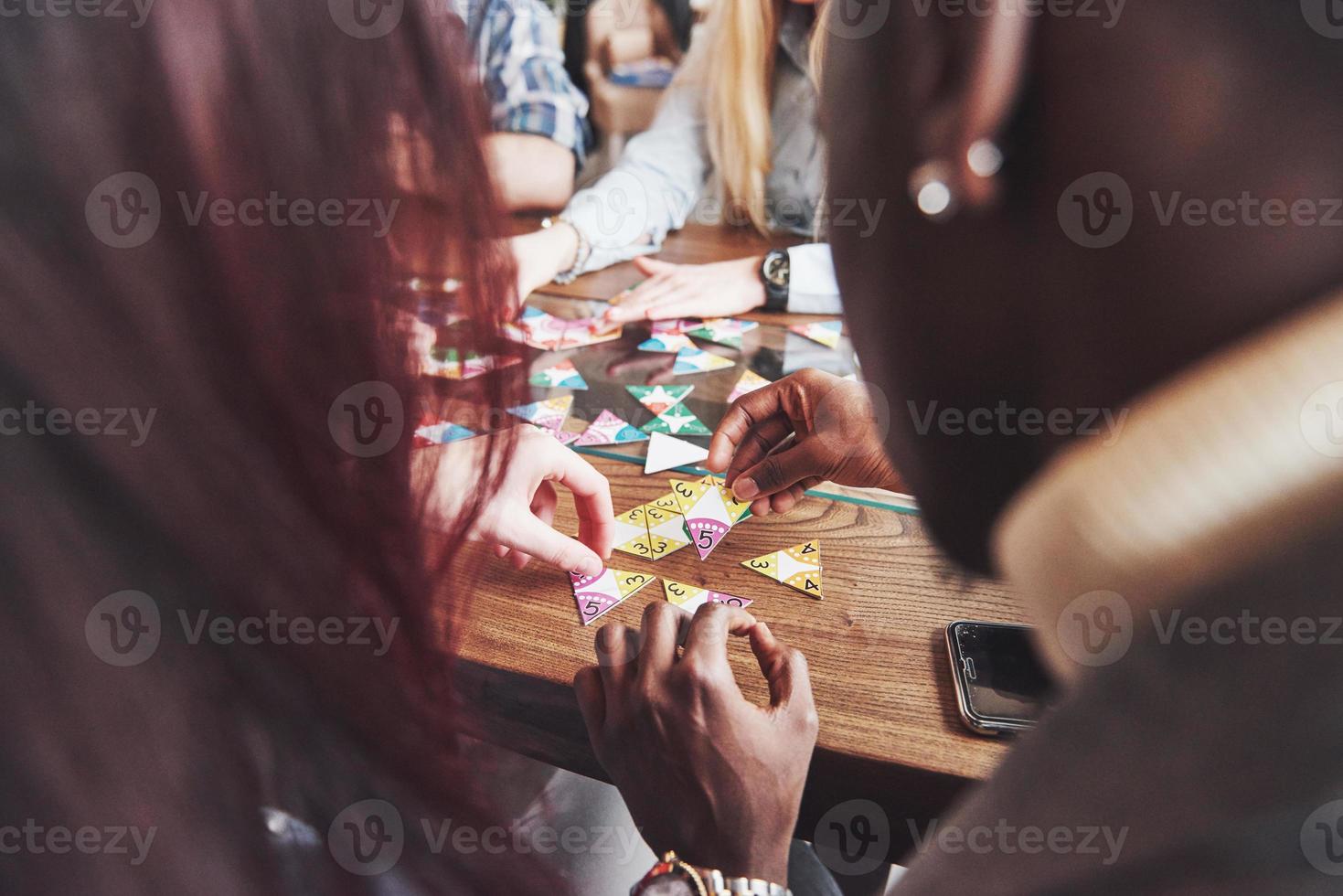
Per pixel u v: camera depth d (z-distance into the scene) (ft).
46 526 0.82
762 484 2.57
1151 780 0.81
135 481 0.84
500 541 2.21
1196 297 0.79
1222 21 0.68
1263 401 0.78
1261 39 0.67
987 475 1.11
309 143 0.83
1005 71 0.76
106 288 0.79
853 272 1.06
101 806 0.84
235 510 0.89
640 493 2.68
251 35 0.78
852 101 0.93
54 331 0.78
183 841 0.88
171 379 0.82
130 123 0.76
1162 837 0.78
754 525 2.53
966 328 0.98
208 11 0.75
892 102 0.88
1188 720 0.79
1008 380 1.00
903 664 2.02
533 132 5.55
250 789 0.95
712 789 1.60
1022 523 1.09
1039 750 0.94
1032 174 0.84
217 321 0.83
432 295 1.11
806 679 1.78
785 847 1.60
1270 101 0.69
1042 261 0.88
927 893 0.98
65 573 0.83
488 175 1.05
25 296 0.77
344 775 1.04
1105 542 0.91
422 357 1.05
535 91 5.52
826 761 1.81
